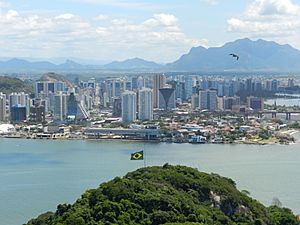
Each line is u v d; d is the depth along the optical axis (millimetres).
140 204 197750
